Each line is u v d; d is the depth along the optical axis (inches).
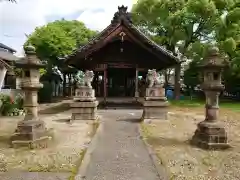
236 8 976.3
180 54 1183.6
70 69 1349.7
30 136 319.3
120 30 672.4
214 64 319.3
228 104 1018.7
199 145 327.9
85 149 313.1
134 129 449.7
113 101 869.2
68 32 1476.4
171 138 376.5
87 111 514.6
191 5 953.5
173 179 223.1
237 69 1029.2
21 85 334.0
